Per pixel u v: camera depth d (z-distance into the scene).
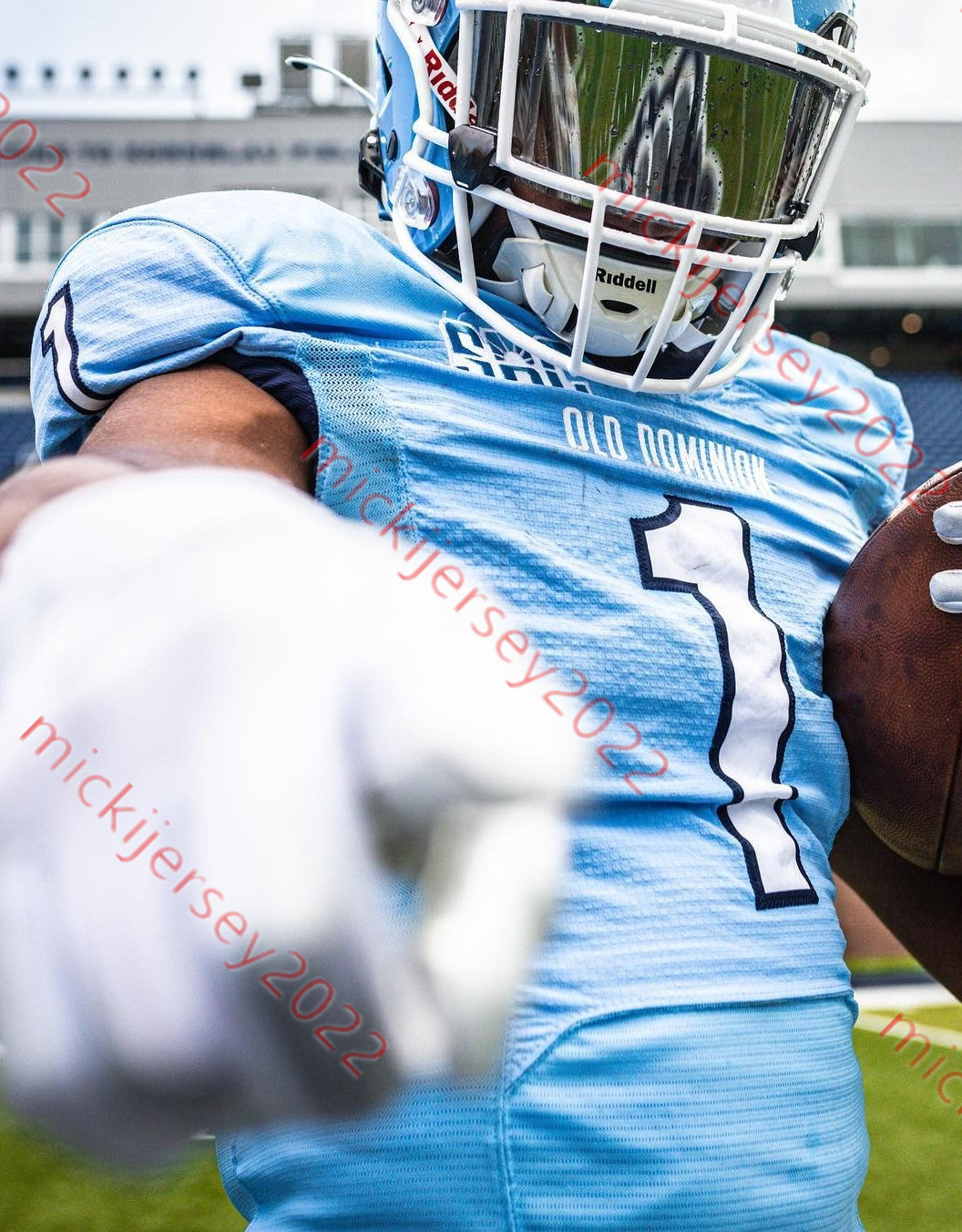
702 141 0.77
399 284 0.79
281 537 0.35
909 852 0.89
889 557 0.85
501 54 0.77
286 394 0.70
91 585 0.34
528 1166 0.57
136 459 0.45
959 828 0.85
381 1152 0.57
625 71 0.75
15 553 0.36
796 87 0.78
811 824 0.79
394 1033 0.30
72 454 0.77
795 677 0.80
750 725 0.74
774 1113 0.63
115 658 0.32
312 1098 0.30
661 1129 0.60
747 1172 0.61
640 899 0.65
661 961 0.64
